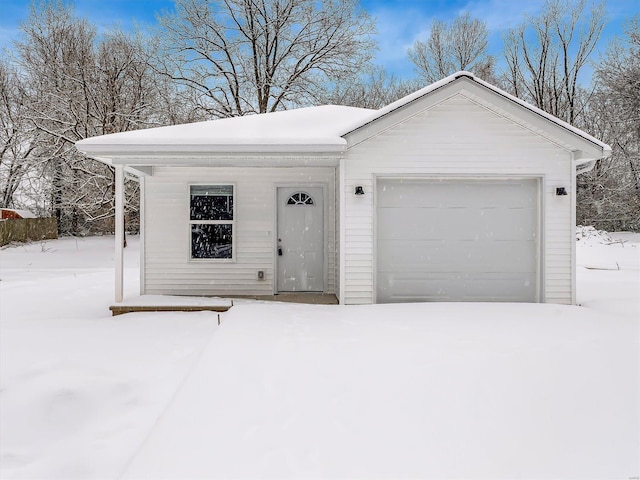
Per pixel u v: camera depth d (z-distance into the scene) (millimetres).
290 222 8969
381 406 3262
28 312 7383
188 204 8781
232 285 8859
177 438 2816
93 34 21422
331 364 4098
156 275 8789
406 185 7719
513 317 6102
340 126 8047
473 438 2832
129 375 4293
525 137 7539
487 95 7156
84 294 9078
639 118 23062
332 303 7797
